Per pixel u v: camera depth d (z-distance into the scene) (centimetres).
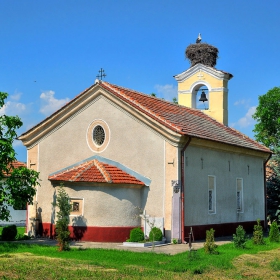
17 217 3903
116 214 2552
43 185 2931
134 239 2467
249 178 3384
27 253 2088
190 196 2686
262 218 3541
